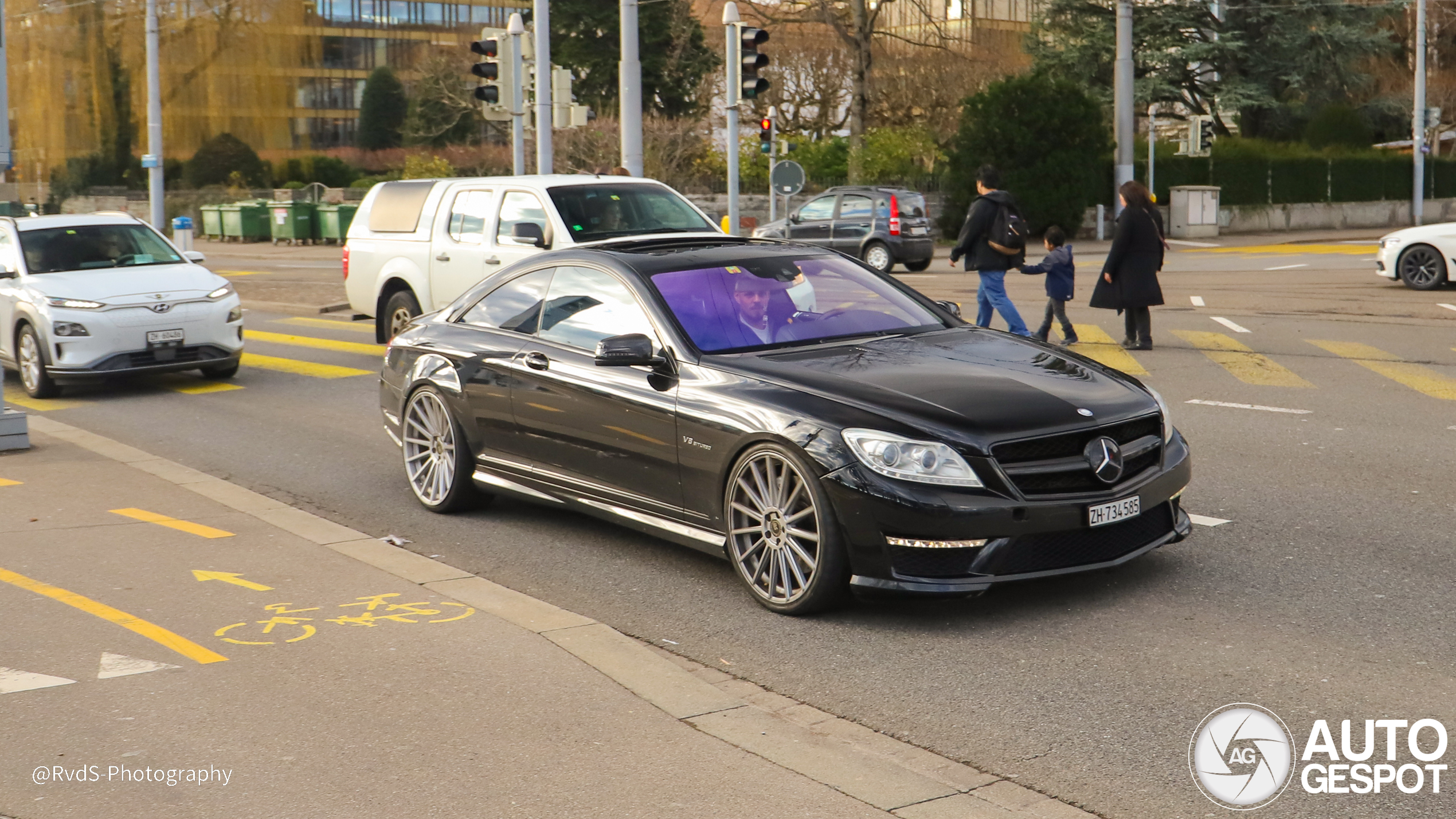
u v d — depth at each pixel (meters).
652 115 43.97
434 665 5.15
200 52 54.91
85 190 55.59
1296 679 4.96
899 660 5.33
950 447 5.51
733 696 4.90
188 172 55.38
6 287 13.48
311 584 6.29
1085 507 5.62
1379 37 44.47
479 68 21.84
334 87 92.75
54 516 7.69
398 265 14.30
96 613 5.84
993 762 4.34
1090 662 5.21
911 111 45.94
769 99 46.44
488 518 7.88
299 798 4.00
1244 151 41.53
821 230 27.56
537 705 4.75
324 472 9.29
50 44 54.94
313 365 14.97
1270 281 22.33
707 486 6.23
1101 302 14.16
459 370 7.72
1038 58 45.59
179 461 9.79
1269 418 10.28
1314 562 6.43
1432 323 15.88
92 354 12.89
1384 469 8.39
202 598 6.07
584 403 6.84
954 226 37.09
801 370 6.11
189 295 13.42
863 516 5.55
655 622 5.92
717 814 3.87
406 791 4.04
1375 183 45.53
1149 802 4.02
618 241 7.57
